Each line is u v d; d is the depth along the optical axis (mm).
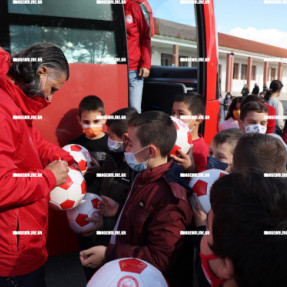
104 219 1786
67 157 1827
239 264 705
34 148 1359
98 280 1058
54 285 2244
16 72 1258
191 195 1383
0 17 1865
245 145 1373
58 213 2180
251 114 2432
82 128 2225
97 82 2209
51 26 2010
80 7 2092
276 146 1344
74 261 2547
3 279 1311
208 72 3014
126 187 1832
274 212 718
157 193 1254
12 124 1146
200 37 3008
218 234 755
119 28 2238
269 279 685
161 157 1354
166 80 3926
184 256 1286
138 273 1056
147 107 3859
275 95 4980
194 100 2172
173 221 1190
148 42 3146
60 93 2102
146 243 1263
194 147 2154
